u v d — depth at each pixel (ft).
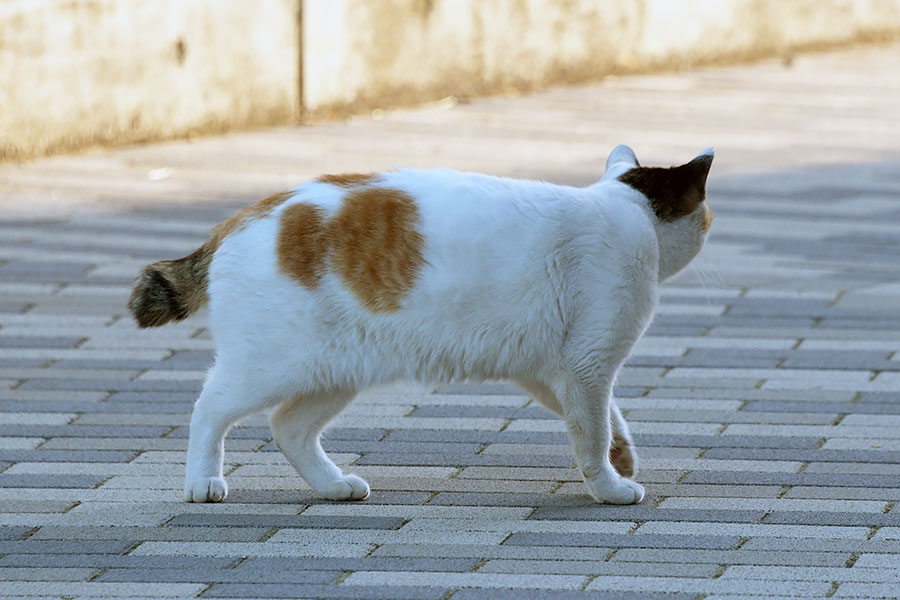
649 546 23.24
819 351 34.47
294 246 23.98
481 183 24.89
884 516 24.50
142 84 60.13
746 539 23.52
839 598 21.04
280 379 24.26
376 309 24.11
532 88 77.56
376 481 26.63
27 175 53.52
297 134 63.26
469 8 73.67
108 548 23.17
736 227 47.16
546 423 29.86
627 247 24.82
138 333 35.78
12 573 22.11
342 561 22.58
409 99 71.67
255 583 21.70
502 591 21.36
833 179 55.06
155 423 29.58
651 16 83.92
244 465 27.58
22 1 55.42
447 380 25.11
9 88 55.16
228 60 63.26
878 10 99.91
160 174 54.19
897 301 38.73
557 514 24.82
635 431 29.22
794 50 93.66
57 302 38.09
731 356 34.14
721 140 63.05
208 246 25.02
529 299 24.45
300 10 66.03
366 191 24.45
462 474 26.99
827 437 28.71
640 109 71.20
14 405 30.45
